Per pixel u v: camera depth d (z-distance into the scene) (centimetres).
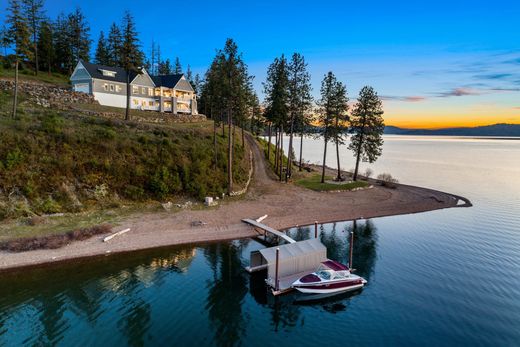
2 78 6312
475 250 3112
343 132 5834
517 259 2898
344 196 4978
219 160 4969
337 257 2956
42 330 1812
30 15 7469
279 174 5822
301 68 5191
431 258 2934
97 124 4772
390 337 1847
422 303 2197
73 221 3253
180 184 4175
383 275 2608
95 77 6550
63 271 2456
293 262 2561
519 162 12275
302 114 5594
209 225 3472
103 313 1988
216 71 4656
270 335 1859
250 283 2456
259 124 8456
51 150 3788
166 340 1777
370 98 5653
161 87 7625
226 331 1881
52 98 5812
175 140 4881
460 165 11006
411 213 4347
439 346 1764
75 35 8781
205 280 2458
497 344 1777
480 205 4888
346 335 1866
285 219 3822
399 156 14912
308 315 2070
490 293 2317
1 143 3556
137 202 3844
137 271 2525
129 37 5328
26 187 3328
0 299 2083
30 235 2877
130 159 4162
